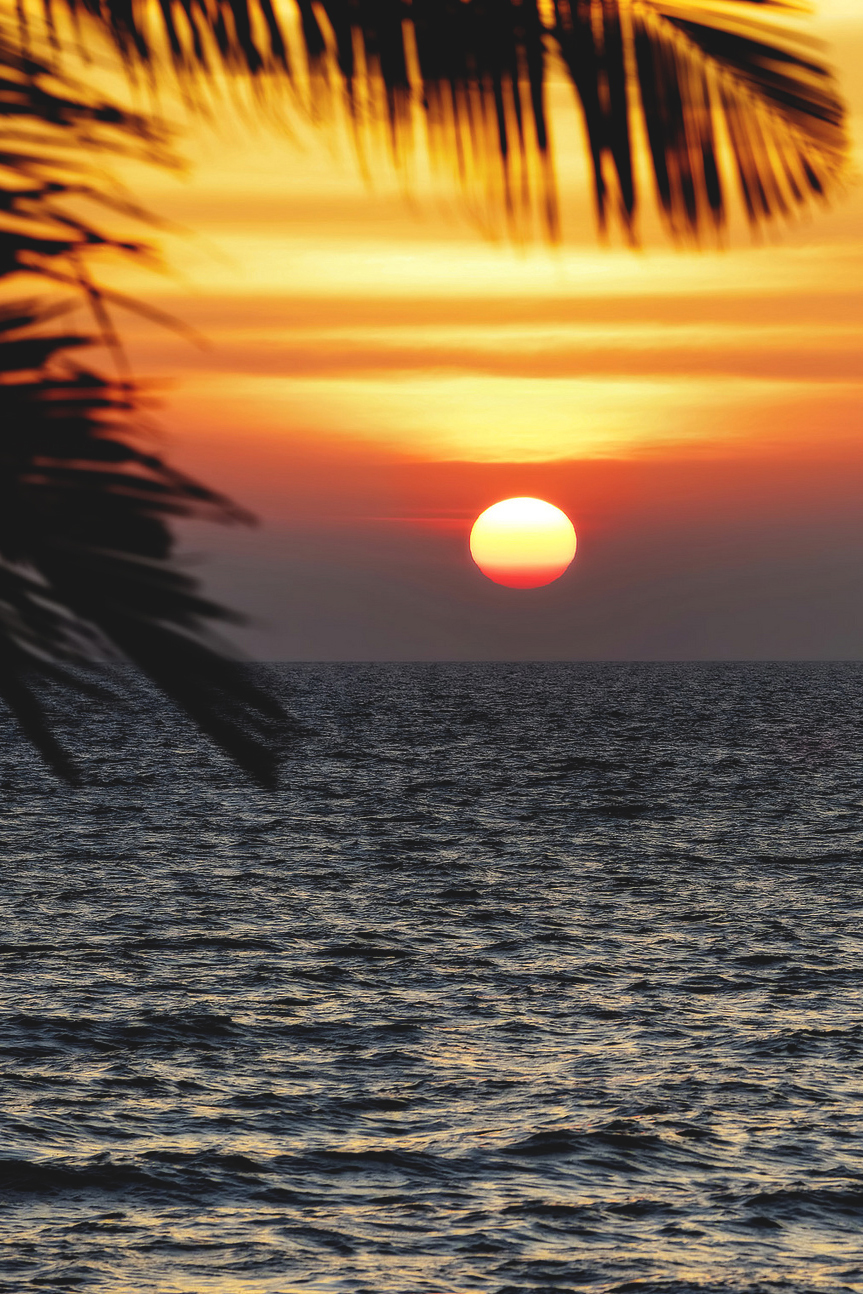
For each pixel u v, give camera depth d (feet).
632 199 24.63
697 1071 245.24
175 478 14.93
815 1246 180.24
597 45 24.64
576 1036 266.77
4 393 15.03
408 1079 240.73
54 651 14.52
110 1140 211.41
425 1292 168.14
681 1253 177.78
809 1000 294.46
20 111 18.22
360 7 23.52
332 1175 200.95
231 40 22.74
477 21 24.13
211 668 14.58
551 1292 167.32
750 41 24.85
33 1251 176.14
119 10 21.68
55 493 14.78
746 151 24.91
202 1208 189.98
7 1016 271.08
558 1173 201.77
